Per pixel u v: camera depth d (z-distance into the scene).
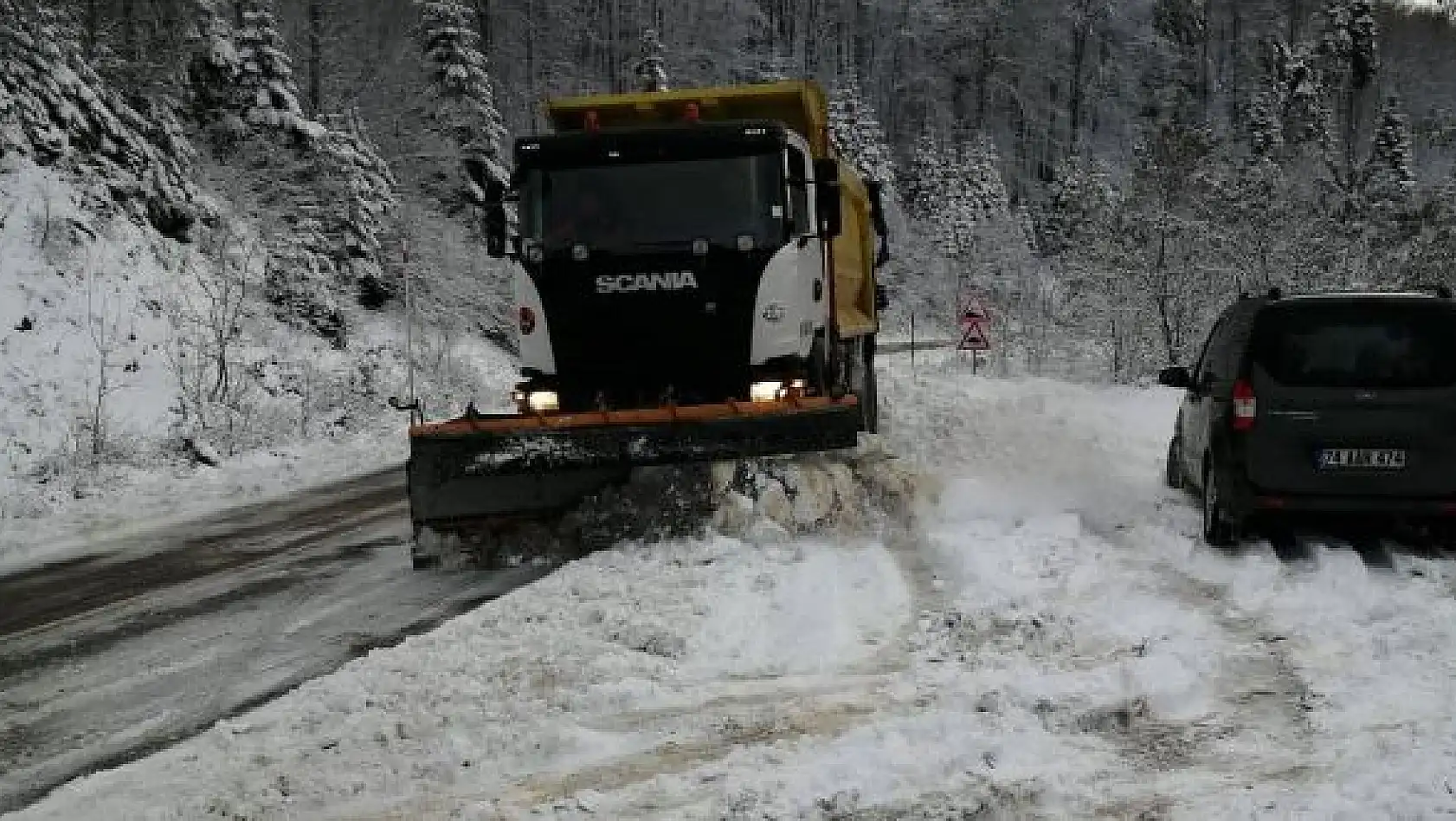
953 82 109.00
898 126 105.56
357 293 31.56
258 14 32.53
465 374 29.00
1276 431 8.36
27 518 13.02
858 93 62.81
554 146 10.09
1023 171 104.94
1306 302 8.58
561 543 8.79
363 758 5.01
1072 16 110.19
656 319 9.96
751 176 9.96
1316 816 4.12
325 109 40.84
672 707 5.55
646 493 8.66
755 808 4.39
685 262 9.90
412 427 8.88
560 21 65.12
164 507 13.66
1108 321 28.20
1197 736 5.06
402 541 10.56
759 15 84.31
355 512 12.72
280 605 8.11
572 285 10.02
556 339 10.09
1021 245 52.34
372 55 43.03
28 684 6.50
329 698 5.66
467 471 8.73
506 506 8.88
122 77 28.78
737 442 8.61
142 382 19.77
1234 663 5.97
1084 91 110.25
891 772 4.63
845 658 6.18
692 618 6.69
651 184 10.02
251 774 4.88
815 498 8.66
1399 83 98.50
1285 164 28.84
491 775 4.87
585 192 10.05
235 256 27.69
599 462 8.62
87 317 20.34
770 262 9.91
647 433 8.61
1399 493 8.21
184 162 28.39
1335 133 68.75
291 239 28.62
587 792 4.63
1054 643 6.21
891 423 15.72
